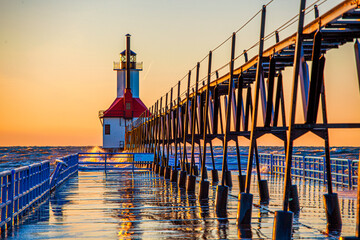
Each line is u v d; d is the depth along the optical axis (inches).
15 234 742.5
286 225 623.8
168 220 868.6
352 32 656.4
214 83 1170.0
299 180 1737.2
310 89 641.0
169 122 1900.8
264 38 778.2
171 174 1734.7
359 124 650.8
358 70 605.9
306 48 770.2
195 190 1427.2
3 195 754.8
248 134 966.4
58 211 986.7
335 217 789.2
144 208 1027.9
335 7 581.9
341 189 1375.5
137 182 1739.7
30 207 1013.2
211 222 842.2
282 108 928.3
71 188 1494.8
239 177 1104.8
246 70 955.3
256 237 709.9
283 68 871.7
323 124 652.7
